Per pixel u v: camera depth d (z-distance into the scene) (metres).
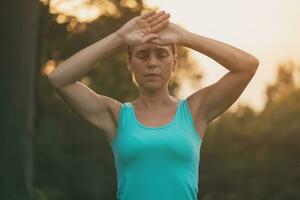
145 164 6.65
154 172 6.65
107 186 44.94
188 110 6.82
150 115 6.79
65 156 42.22
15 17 21.81
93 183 43.75
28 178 22.19
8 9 21.75
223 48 6.81
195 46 6.79
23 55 22.02
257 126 54.31
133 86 33.62
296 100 56.19
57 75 6.86
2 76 21.89
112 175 45.22
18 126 22.06
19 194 21.73
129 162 6.69
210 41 6.80
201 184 54.25
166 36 6.73
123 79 33.59
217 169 54.19
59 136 40.91
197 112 6.88
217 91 6.87
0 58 21.83
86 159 43.41
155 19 6.74
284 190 52.41
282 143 53.25
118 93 33.78
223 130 55.25
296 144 53.03
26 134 22.22
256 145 54.19
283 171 53.09
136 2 30.36
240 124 58.28
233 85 6.85
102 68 33.19
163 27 6.77
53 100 37.31
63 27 28.42
